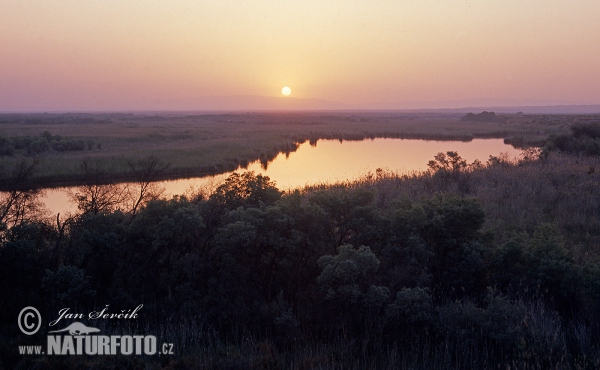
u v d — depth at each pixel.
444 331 6.54
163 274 7.91
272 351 6.56
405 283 7.47
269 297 7.59
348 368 5.97
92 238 7.87
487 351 6.18
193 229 8.12
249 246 7.69
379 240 8.22
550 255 7.70
